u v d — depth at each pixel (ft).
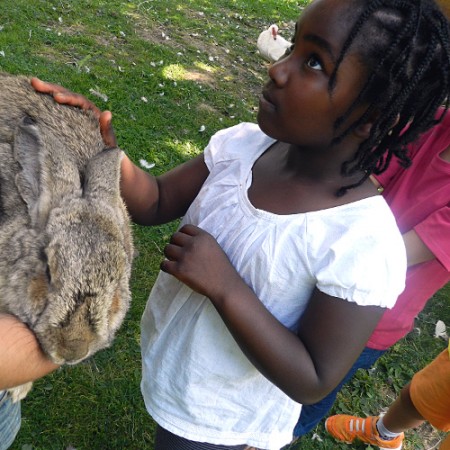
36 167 2.18
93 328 1.92
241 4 10.75
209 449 2.11
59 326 1.87
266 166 1.97
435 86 1.65
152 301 2.20
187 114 5.89
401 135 1.75
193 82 6.67
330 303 1.70
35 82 2.46
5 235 2.14
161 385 2.09
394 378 3.99
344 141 1.73
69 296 1.90
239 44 8.63
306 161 1.80
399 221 2.37
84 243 2.01
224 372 1.99
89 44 6.49
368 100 1.61
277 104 1.69
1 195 2.24
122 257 2.06
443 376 2.71
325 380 1.72
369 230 1.71
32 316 1.90
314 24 1.58
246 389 2.03
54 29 6.57
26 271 2.01
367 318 1.70
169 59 7.01
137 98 5.73
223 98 6.59
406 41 1.52
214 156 2.21
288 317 1.86
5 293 1.99
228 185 1.99
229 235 1.89
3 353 1.47
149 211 2.33
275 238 1.78
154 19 8.23
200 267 1.73
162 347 2.08
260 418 2.09
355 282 1.67
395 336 2.59
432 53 1.55
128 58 6.57
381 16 1.52
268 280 1.79
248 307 1.72
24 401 2.99
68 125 2.44
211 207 2.00
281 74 1.65
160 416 2.12
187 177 2.33
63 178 2.21
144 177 2.33
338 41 1.55
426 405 2.79
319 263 1.72
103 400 3.15
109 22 7.43
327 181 1.80
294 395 1.76
